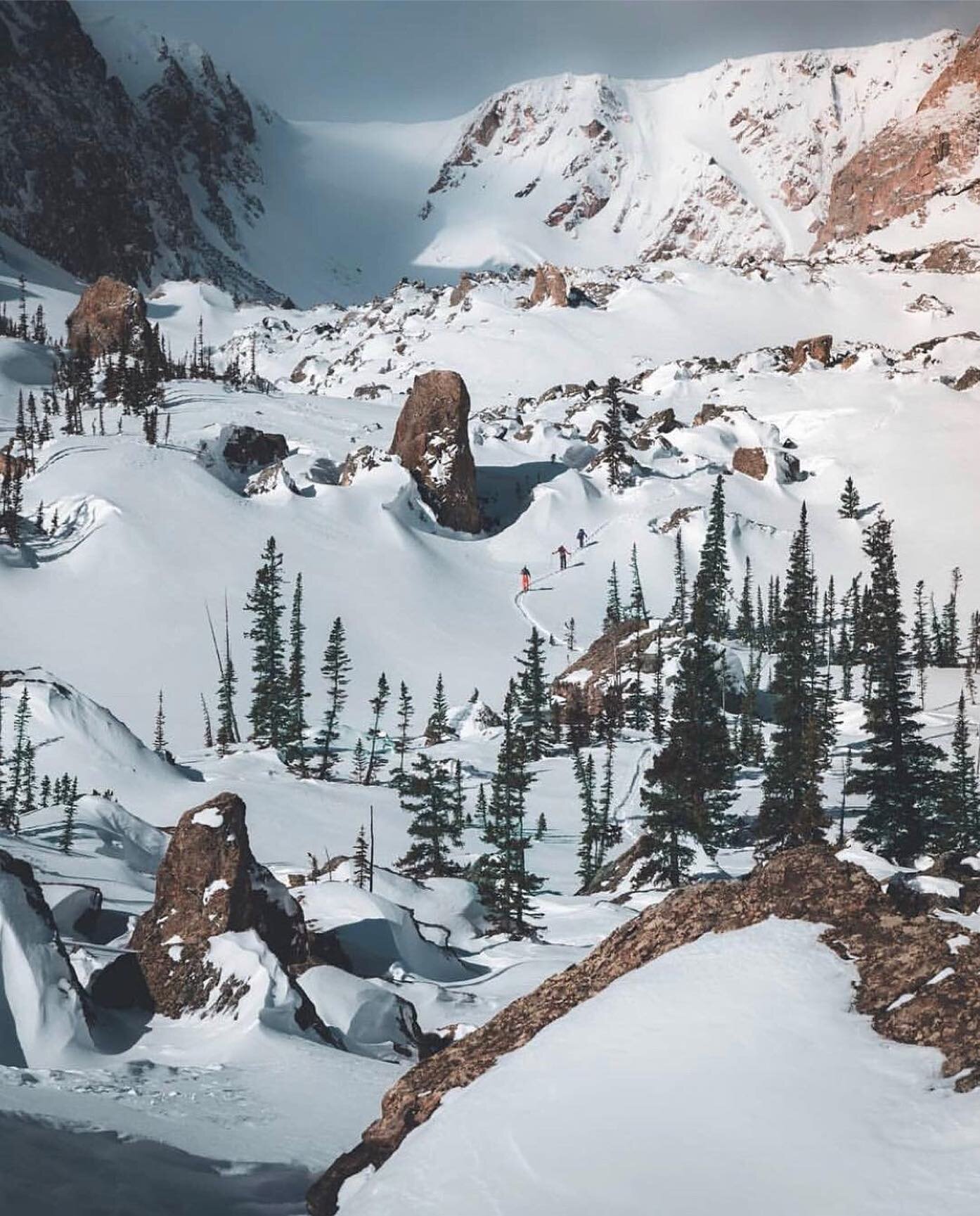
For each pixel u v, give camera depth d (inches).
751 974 445.7
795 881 498.3
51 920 979.3
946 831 2541.8
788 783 2864.2
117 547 7317.9
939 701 5477.4
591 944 2020.2
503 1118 405.7
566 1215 346.3
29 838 2338.8
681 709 2800.2
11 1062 866.8
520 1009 514.9
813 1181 333.1
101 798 2655.0
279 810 3740.2
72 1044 896.3
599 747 5044.3
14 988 908.6
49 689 4050.2
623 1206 342.0
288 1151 659.4
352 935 1660.9
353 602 7194.9
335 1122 746.8
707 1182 343.0
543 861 3484.3
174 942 1079.0
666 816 2598.4
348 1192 462.6
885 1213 315.9
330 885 1793.8
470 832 3774.6
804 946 454.3
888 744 2662.4
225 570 7308.1
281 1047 939.3
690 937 502.9
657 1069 402.3
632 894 2508.6
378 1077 888.9
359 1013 1133.1
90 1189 540.1
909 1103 355.3
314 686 6225.4
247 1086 824.9
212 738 5551.2
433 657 6688.0
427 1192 382.0
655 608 7593.5
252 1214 556.7
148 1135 642.2
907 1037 389.1
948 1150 330.6
